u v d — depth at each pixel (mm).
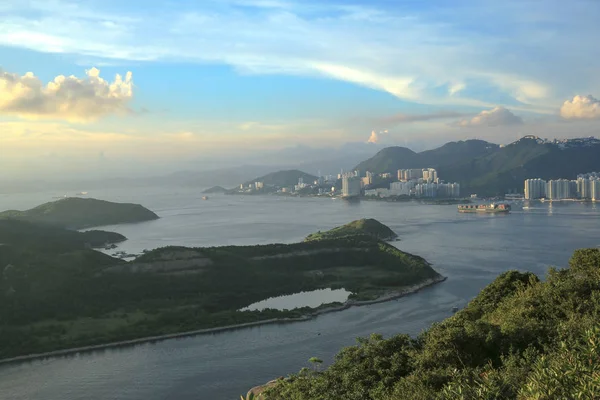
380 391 29969
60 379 67625
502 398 19891
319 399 32938
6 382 66938
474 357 30547
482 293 55500
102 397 61969
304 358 73125
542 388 17484
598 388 15867
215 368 70125
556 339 29172
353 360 35719
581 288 37875
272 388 45281
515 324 32094
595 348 18719
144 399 61188
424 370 29406
